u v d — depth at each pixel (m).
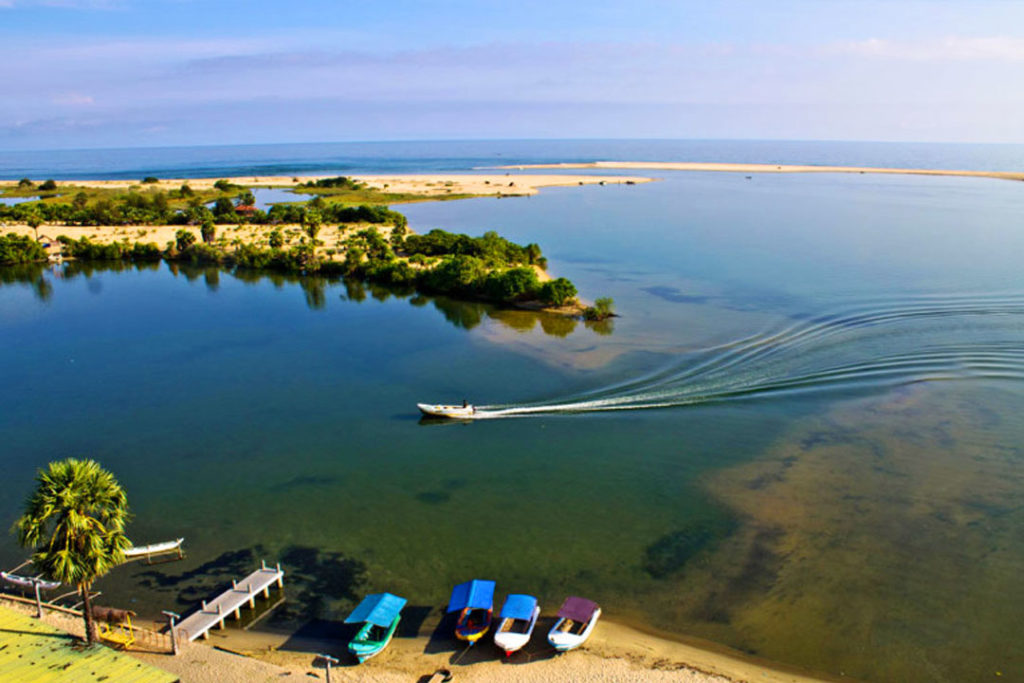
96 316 110.19
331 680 34.72
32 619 36.03
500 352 88.31
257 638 38.47
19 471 58.25
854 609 39.72
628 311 106.69
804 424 64.69
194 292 127.69
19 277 141.12
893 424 64.12
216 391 77.00
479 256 136.75
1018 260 138.75
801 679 34.59
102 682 30.98
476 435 64.44
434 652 37.19
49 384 79.50
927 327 92.25
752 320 99.00
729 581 42.66
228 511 51.78
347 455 60.84
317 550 46.75
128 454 61.50
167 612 37.44
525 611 37.94
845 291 114.62
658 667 35.56
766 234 180.38
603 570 44.06
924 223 196.62
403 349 90.94
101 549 33.91
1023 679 34.31
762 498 52.16
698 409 68.88
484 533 48.41
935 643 36.94
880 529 47.66
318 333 99.56
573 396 72.69
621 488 54.19
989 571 42.84
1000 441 60.22
